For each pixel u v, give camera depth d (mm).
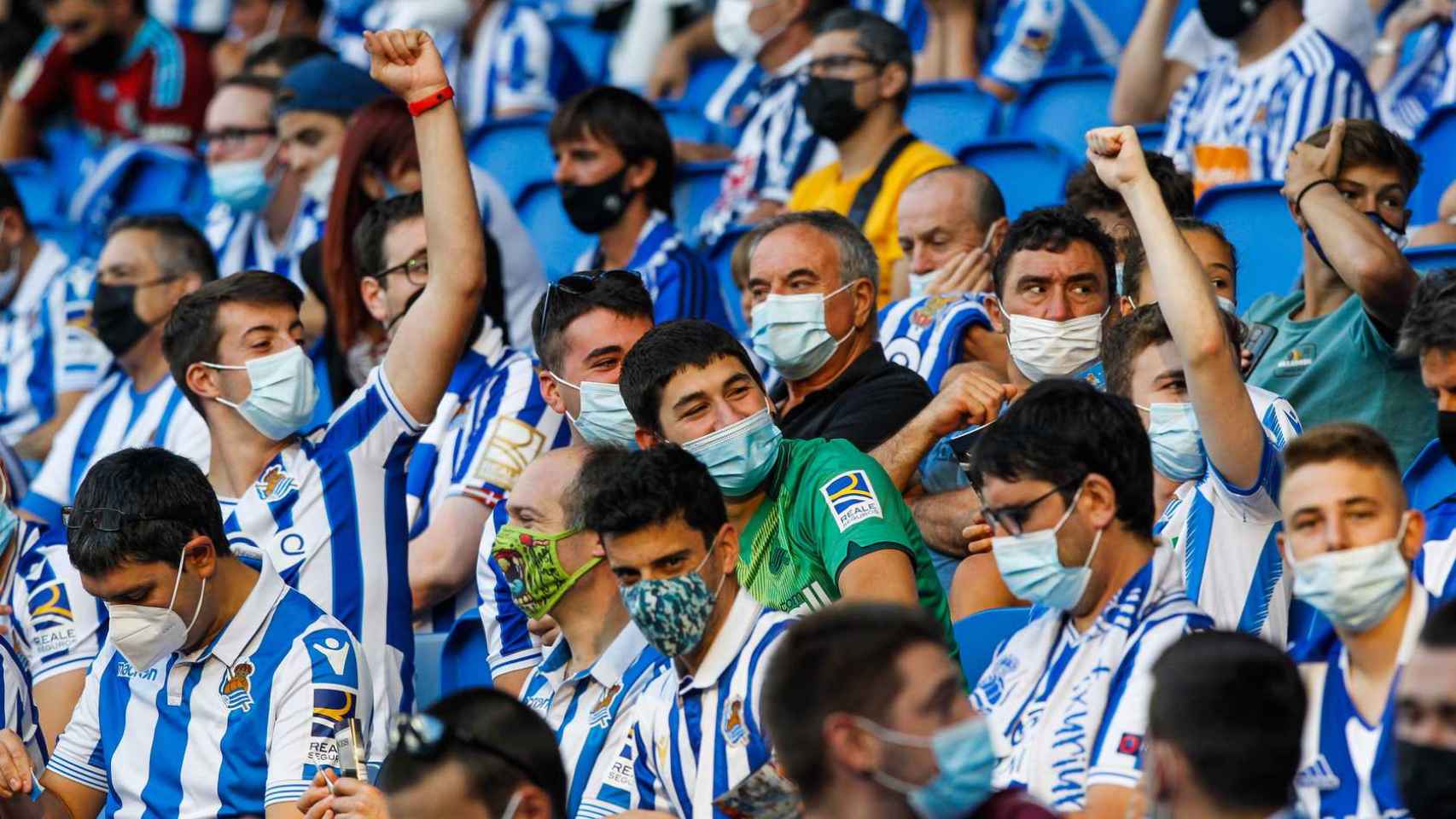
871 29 11398
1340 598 5555
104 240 15078
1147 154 9234
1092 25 13500
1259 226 10320
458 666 8586
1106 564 5898
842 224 8766
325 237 10719
